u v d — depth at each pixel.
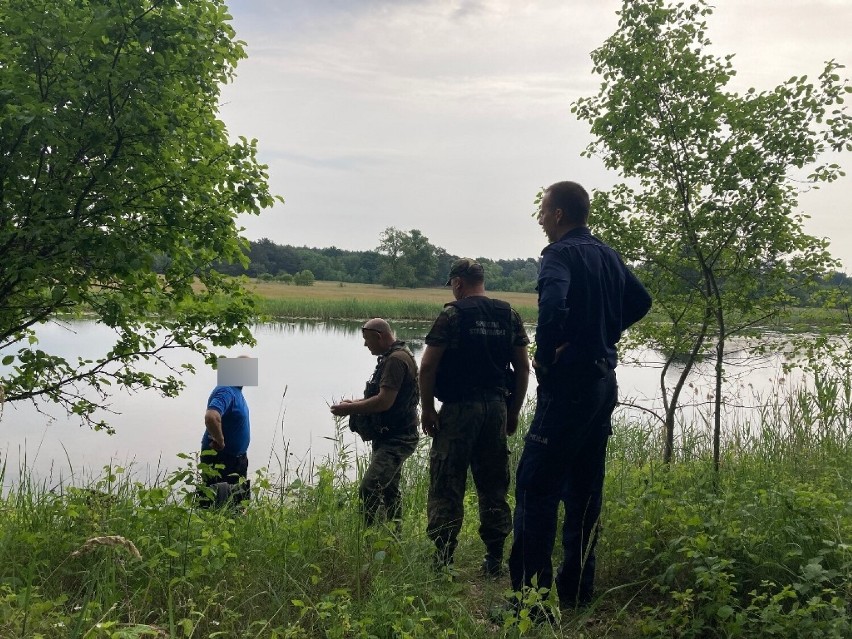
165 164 4.87
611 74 5.59
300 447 9.48
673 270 5.77
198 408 13.04
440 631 2.93
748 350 5.96
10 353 5.46
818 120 4.95
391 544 3.54
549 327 3.03
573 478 3.45
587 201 3.43
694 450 7.39
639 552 3.71
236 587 3.28
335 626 2.81
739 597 3.19
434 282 112.31
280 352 23.27
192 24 4.64
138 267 4.59
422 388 3.81
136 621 2.95
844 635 2.66
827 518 3.44
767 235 5.29
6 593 2.89
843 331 5.50
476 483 4.01
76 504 3.88
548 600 2.87
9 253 4.63
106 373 5.88
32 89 4.38
